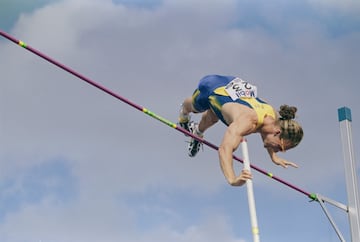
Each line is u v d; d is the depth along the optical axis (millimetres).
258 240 6910
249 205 7016
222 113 7883
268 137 7848
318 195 9141
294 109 7855
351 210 9273
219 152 7324
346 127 9547
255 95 8062
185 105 8680
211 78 8203
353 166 9398
